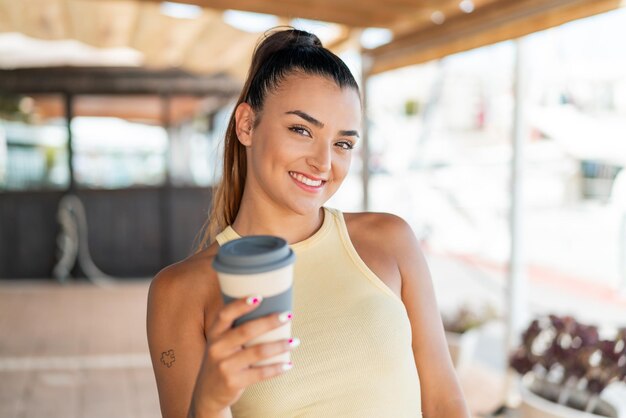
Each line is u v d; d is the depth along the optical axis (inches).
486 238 394.3
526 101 142.3
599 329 117.3
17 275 292.8
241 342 29.6
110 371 176.6
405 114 532.4
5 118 283.3
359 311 44.9
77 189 294.5
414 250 51.5
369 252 49.2
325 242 47.1
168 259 304.5
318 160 42.4
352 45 172.7
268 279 29.4
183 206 304.2
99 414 147.6
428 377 49.9
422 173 462.6
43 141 290.0
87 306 251.4
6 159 287.3
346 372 43.3
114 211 298.8
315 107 42.0
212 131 308.0
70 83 276.1
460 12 127.6
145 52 195.8
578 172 378.3
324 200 44.9
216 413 31.8
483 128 483.2
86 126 291.9
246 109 46.0
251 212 47.6
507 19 112.1
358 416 42.9
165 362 45.1
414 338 50.6
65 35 179.9
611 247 332.5
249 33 169.3
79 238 296.2
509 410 141.0
